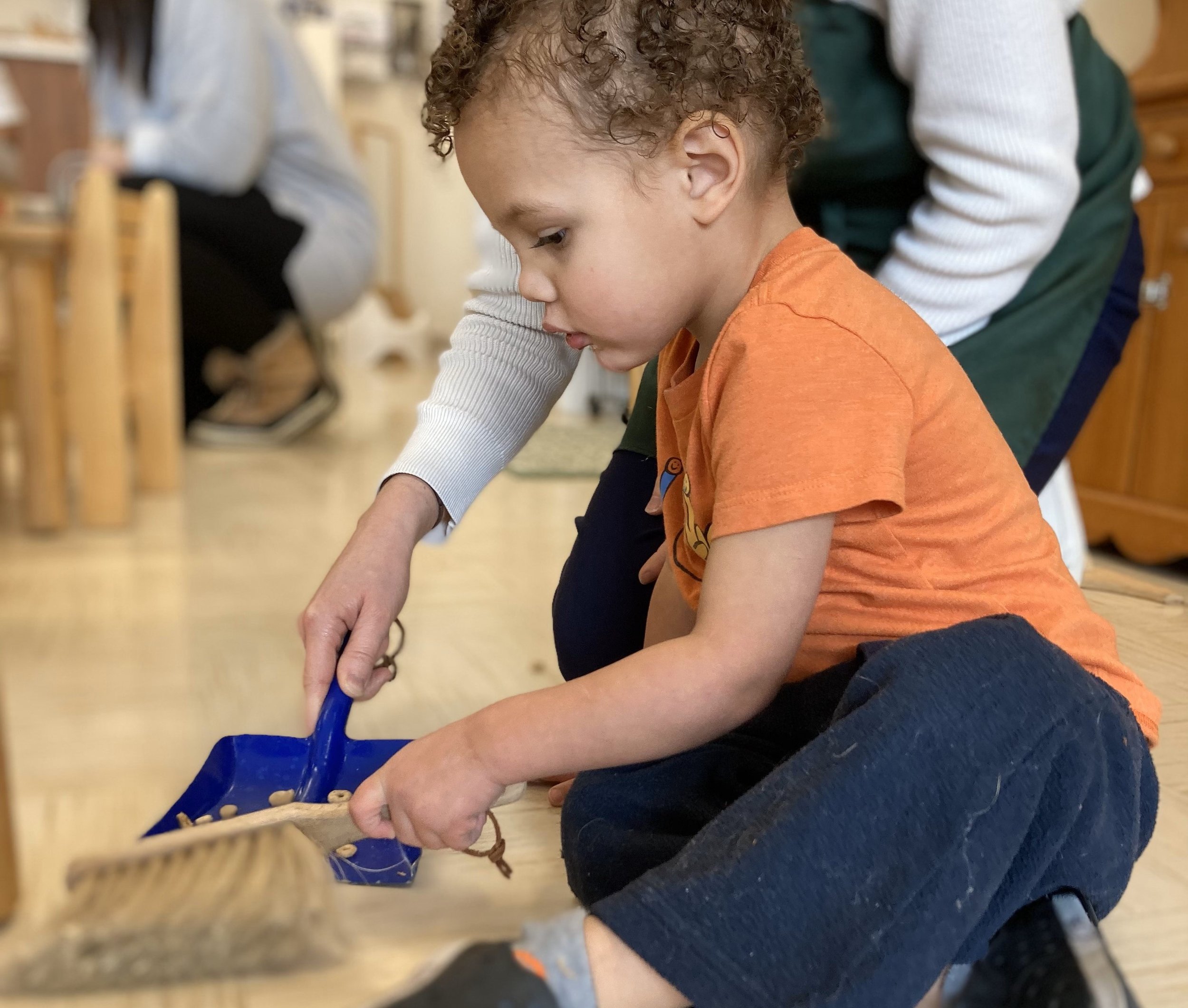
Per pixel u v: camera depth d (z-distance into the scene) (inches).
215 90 103.5
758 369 24.8
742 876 20.6
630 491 38.3
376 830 24.8
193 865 25.7
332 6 184.4
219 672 46.3
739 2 27.1
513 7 26.2
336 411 122.4
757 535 24.0
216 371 109.3
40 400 70.8
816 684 26.7
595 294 26.5
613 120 25.4
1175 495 68.3
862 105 40.8
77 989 23.7
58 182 92.2
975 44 37.4
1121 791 25.4
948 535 26.4
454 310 203.3
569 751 23.5
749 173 27.3
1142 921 28.9
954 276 40.1
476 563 65.4
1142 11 87.5
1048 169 38.2
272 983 24.7
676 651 23.8
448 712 42.1
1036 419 42.1
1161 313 68.4
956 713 22.3
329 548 68.0
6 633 51.3
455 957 20.2
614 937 20.6
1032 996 21.7
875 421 24.4
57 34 183.8
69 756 37.7
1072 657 25.9
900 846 21.1
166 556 65.9
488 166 26.6
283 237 106.4
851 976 20.5
